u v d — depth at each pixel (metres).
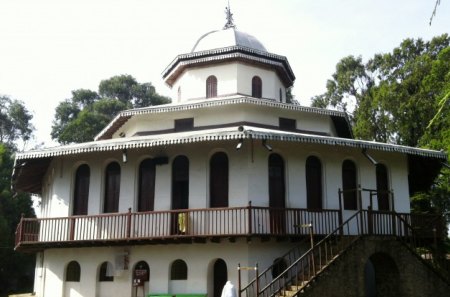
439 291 19.72
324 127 24.72
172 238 18.59
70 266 21.86
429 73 36.75
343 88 47.47
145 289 20.08
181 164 21.17
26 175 25.69
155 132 23.77
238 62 25.59
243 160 20.16
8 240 39.62
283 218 19.53
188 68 26.34
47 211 24.73
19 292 41.75
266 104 23.00
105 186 21.97
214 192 20.48
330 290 16.80
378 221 19.53
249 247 18.94
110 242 19.78
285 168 20.98
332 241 19.12
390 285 19.28
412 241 19.88
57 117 60.78
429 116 35.34
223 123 23.02
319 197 21.52
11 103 60.03
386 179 23.31
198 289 19.23
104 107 56.00
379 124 40.09
